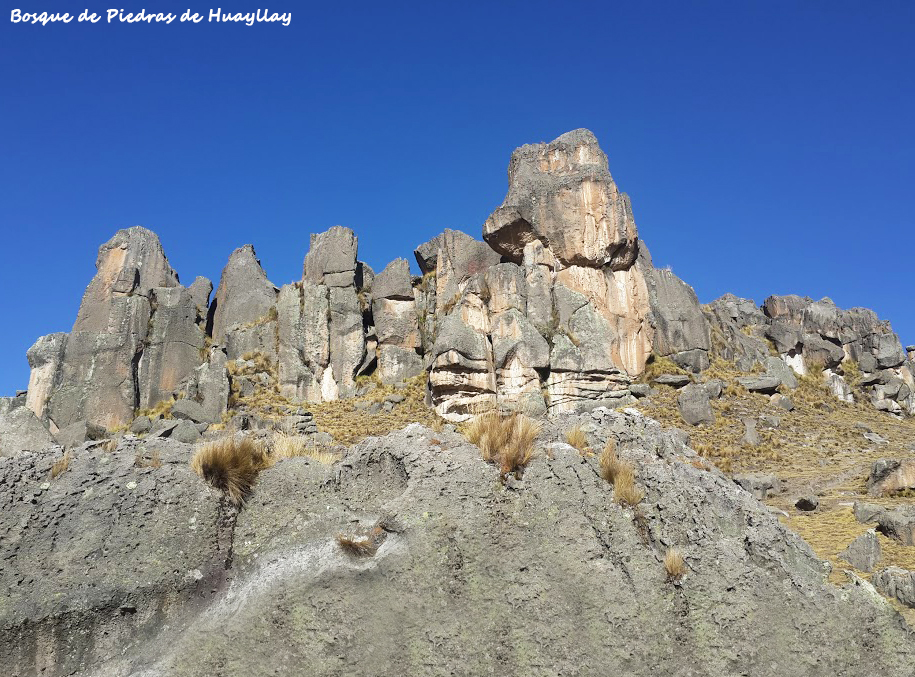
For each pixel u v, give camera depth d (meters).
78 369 52.16
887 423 53.28
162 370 54.81
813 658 6.75
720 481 8.22
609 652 6.61
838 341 66.44
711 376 55.34
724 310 64.06
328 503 7.91
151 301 57.12
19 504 7.26
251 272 63.28
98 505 7.35
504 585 7.02
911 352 69.06
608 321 52.62
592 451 8.41
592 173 56.12
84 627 6.61
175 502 7.50
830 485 34.78
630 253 55.50
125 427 49.31
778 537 7.66
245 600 6.85
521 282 53.56
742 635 6.78
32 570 6.83
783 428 46.69
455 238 60.62
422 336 59.09
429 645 6.62
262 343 57.62
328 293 58.44
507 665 6.58
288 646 6.52
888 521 23.83
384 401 51.34
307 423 44.59
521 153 59.53
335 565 7.01
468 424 9.27
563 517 7.44
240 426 41.47
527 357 49.41
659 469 8.06
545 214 55.44
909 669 6.78
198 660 6.42
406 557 7.11
